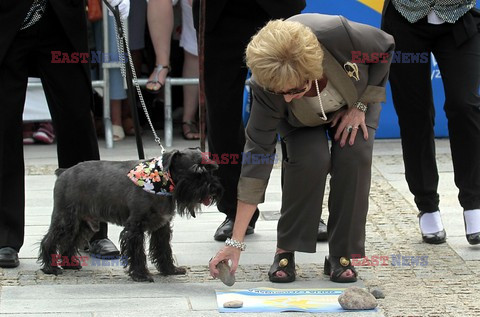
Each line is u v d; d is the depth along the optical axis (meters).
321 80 4.79
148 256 5.61
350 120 4.99
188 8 9.24
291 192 5.16
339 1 8.95
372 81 4.94
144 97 10.14
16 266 5.56
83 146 5.80
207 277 5.43
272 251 5.97
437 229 6.14
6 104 5.54
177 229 6.52
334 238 5.25
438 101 9.31
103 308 4.76
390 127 9.44
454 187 7.69
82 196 5.34
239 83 5.99
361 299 4.78
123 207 5.25
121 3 5.79
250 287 5.21
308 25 4.72
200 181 4.98
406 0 5.79
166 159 5.01
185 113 9.55
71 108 5.67
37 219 6.70
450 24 5.75
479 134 5.85
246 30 5.87
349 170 5.04
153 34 9.15
